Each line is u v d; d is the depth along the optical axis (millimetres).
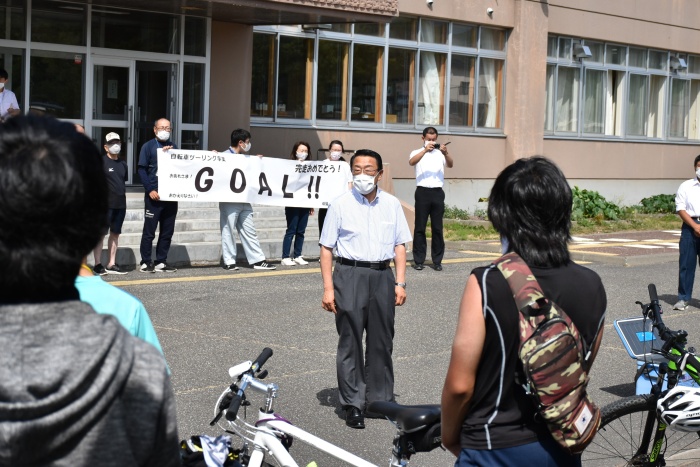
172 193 12375
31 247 1808
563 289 3008
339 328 6637
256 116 19297
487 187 23406
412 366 8242
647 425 5035
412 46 21734
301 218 13633
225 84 18156
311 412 6773
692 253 11328
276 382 7480
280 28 19422
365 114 21125
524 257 3037
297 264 13703
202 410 6574
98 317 1824
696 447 5438
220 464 3248
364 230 6633
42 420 1698
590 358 3064
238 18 17578
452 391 2969
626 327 6344
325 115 20422
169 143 17375
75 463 1759
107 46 16688
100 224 1909
